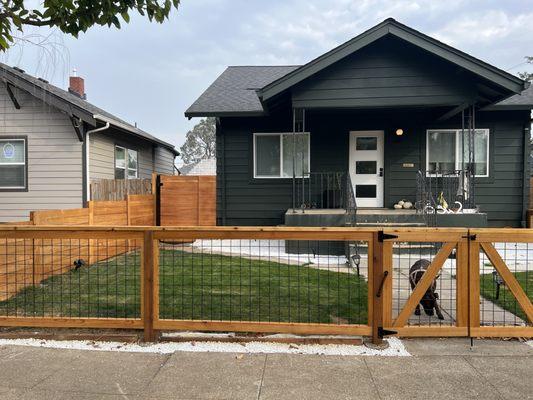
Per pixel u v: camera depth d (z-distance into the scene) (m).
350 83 8.05
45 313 4.16
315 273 6.08
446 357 3.14
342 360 3.10
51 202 9.78
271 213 10.18
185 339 3.50
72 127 9.69
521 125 9.66
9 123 9.83
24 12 3.26
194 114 9.64
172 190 10.71
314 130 10.09
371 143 10.05
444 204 8.16
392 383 2.75
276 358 3.14
